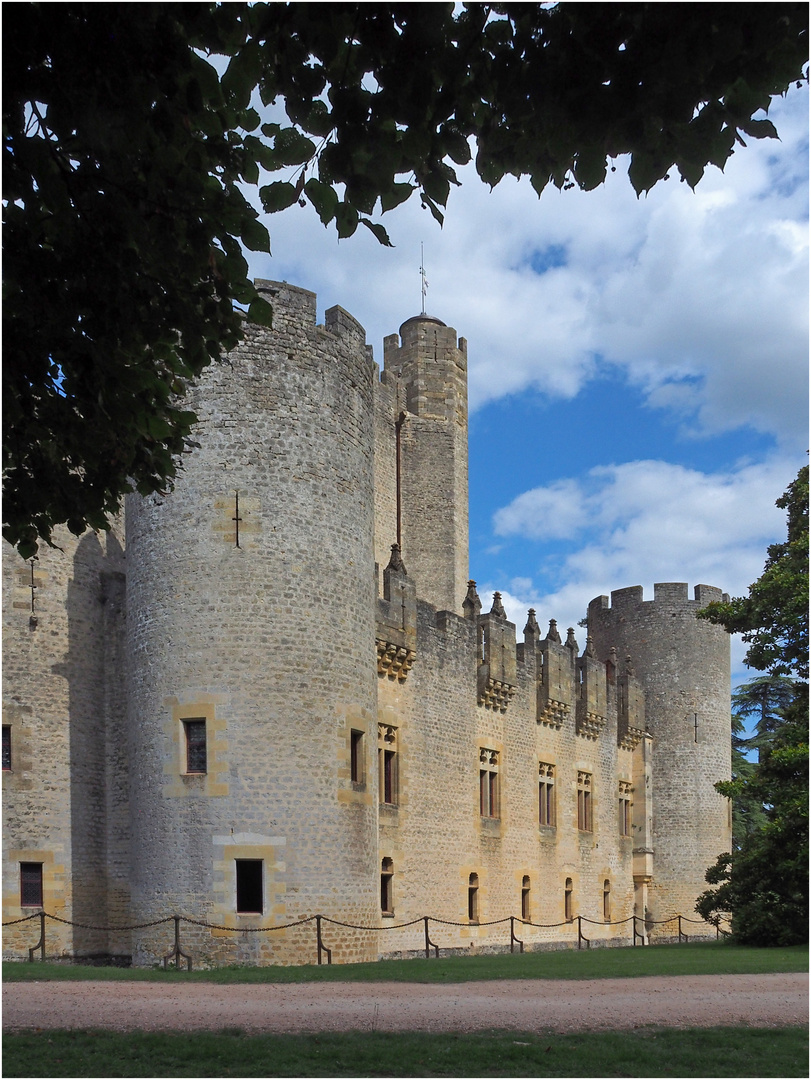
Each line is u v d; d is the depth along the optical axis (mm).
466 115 10445
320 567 24266
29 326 11766
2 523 13273
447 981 19609
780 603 33500
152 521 24219
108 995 16703
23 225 11320
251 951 22031
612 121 9516
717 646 51875
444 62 9953
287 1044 12000
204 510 23656
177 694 23219
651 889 49031
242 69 10180
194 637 23297
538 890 39031
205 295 12164
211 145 11195
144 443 13711
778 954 29156
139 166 11078
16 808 26625
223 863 22359
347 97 9984
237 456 23797
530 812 39125
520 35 9797
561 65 9438
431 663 33625
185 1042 11961
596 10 9219
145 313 12195
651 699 50750
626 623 52000
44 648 27719
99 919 27609
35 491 13242
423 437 43125
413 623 31984
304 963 22359
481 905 34938
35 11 9789
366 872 24188
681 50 9102
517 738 38781
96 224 11383
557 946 40062
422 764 32594
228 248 11586
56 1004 15438
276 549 23672
